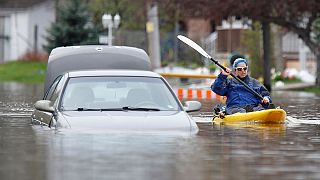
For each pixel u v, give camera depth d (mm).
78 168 21750
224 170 21672
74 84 32031
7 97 63062
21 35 151500
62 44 122625
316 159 23875
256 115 36156
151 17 108688
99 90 31766
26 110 46500
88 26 123000
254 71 100312
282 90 84250
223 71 38406
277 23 84188
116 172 21156
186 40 41188
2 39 152375
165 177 20484
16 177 20406
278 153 25172
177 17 106438
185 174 20969
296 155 24750
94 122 29484
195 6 82688
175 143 26750
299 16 82875
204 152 25031
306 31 85625
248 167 22234
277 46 108438
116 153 24375
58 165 22250
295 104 56156
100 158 23422
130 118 29859
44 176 20547
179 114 30688
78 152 24547
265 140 28844
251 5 80500
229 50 126125
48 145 26156
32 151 24969
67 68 45688
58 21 127688
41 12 151125
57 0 134750
